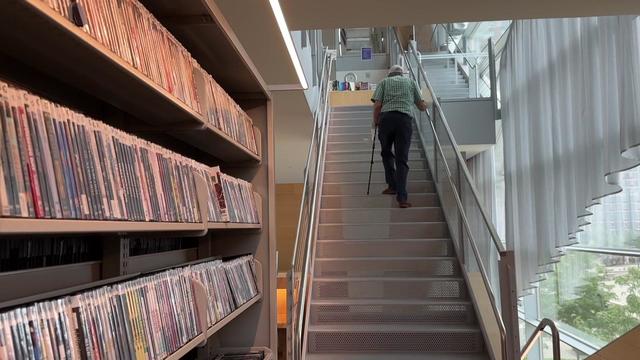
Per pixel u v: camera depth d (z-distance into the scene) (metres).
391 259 4.44
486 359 3.42
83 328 1.01
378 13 3.41
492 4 3.23
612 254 4.38
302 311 3.54
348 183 5.73
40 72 1.33
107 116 1.69
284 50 4.30
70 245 1.42
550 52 4.69
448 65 7.07
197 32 1.89
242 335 2.61
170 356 1.37
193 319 1.61
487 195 7.03
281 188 9.23
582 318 5.02
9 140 0.80
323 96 7.08
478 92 6.91
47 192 0.89
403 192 5.05
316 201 4.91
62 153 0.95
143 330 1.26
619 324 4.32
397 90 5.12
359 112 8.00
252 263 2.58
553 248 4.83
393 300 4.00
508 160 5.97
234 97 2.72
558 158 4.59
